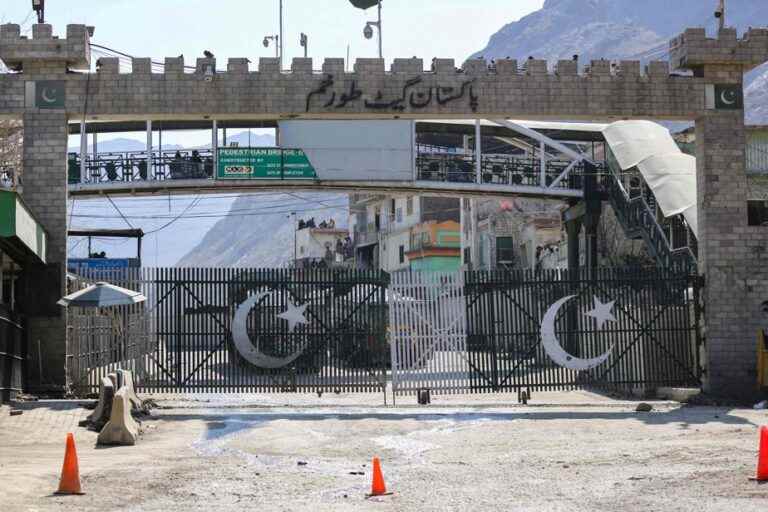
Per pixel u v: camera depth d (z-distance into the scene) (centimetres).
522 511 1120
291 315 2505
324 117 2686
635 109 2716
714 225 2698
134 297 2286
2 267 2442
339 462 1606
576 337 2580
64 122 2586
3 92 2586
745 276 2683
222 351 2486
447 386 2509
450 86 2684
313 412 2288
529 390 2541
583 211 5012
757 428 1934
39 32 2580
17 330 2389
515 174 5209
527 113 2702
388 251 9425
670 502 1134
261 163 4147
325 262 10275
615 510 1104
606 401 2686
